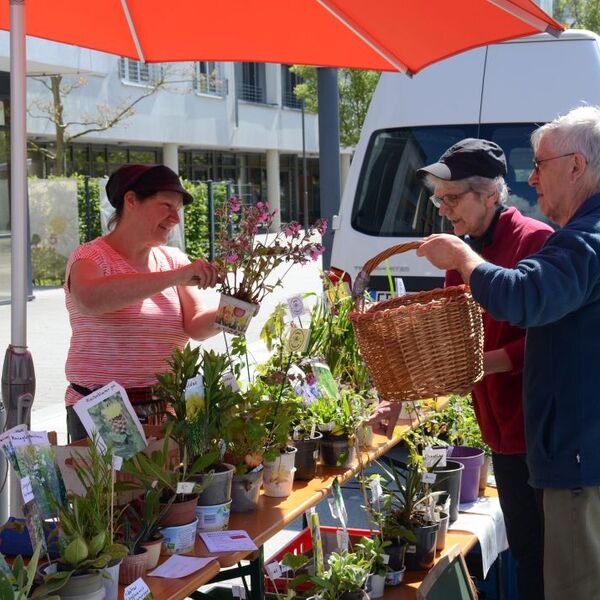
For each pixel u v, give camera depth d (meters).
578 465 2.84
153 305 3.62
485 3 2.98
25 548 2.55
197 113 30.62
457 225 3.55
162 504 2.67
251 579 3.10
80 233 17.72
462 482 4.26
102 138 26.44
